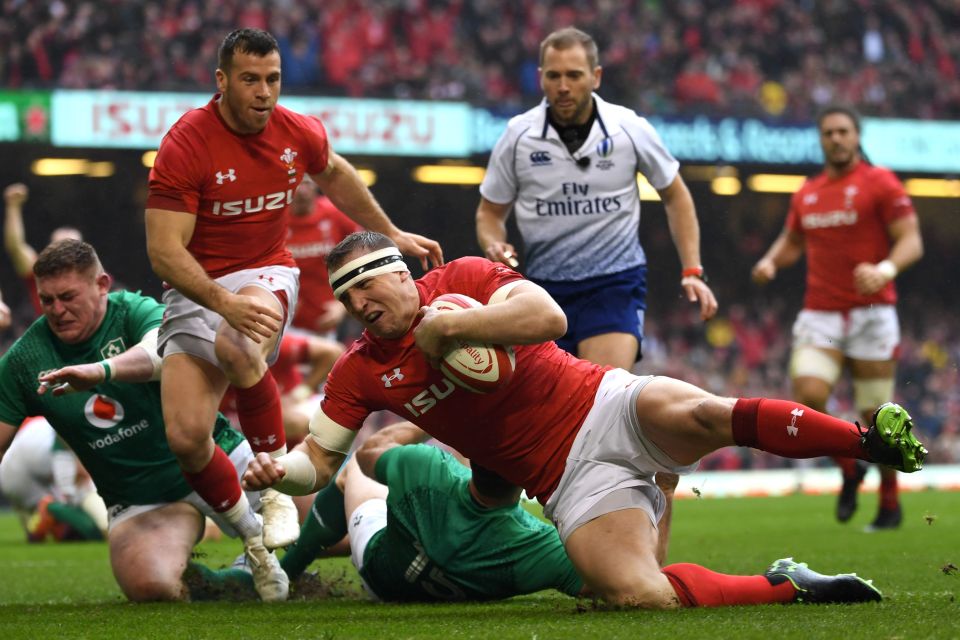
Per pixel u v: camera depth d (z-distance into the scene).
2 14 72.31
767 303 99.94
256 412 18.88
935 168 83.81
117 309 19.59
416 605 16.97
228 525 18.81
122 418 19.41
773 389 94.62
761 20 90.44
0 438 19.28
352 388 15.83
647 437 15.22
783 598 14.71
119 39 74.94
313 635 13.26
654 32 87.75
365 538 17.80
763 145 79.81
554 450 15.56
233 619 15.30
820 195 34.41
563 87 22.30
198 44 76.75
